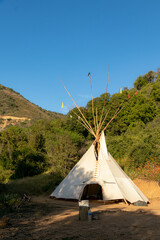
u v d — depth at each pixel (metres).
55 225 5.93
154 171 15.96
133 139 20.92
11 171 24.03
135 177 16.41
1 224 6.00
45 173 23.41
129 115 39.97
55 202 10.74
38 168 24.19
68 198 11.20
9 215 7.57
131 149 19.23
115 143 22.89
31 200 11.04
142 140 19.39
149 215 6.79
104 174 11.56
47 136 30.44
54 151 22.72
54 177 18.33
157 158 17.83
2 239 4.74
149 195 12.77
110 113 39.38
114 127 37.47
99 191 12.43
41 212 8.11
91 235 4.75
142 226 5.25
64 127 40.00
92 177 11.63
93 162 12.25
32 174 23.45
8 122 82.38
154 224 5.39
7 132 27.75
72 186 11.63
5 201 9.25
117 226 5.40
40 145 27.67
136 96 43.78
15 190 12.21
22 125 73.75
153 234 4.54
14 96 117.06
